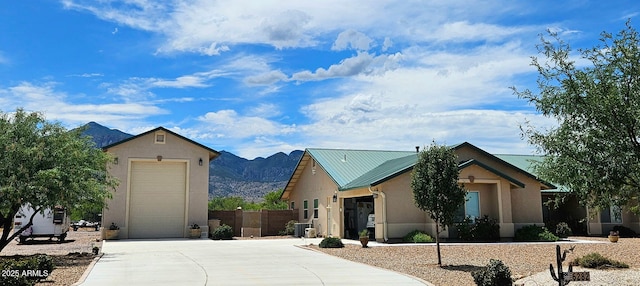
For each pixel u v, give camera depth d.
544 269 14.70
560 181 10.20
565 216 31.83
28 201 16.86
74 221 62.09
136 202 30.59
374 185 24.08
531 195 27.12
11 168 16.53
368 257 18.25
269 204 45.03
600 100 9.51
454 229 25.27
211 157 33.22
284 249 21.69
